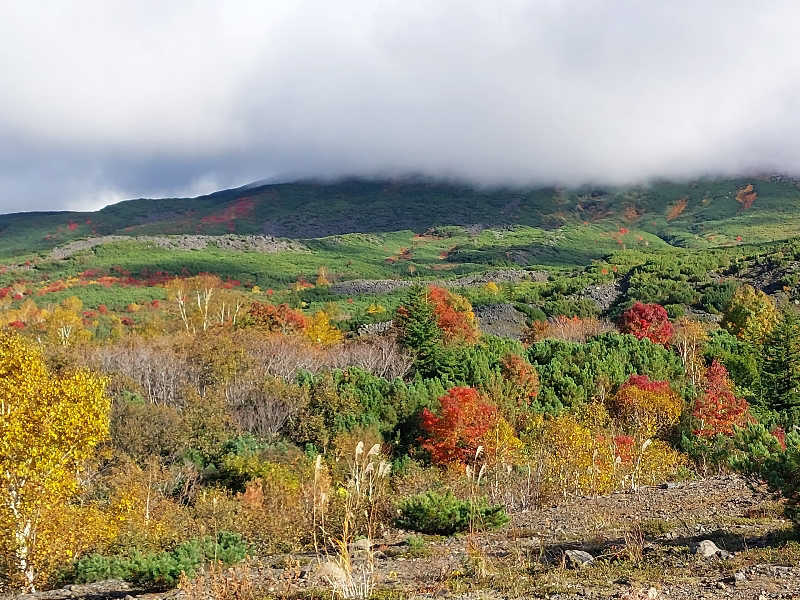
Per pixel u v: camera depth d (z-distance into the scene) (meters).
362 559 10.62
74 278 138.62
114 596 10.66
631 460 21.48
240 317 63.16
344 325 72.19
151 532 15.62
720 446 23.75
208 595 8.30
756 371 43.00
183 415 30.16
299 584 8.98
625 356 43.59
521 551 10.56
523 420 33.25
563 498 17.39
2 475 13.62
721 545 9.73
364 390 35.72
